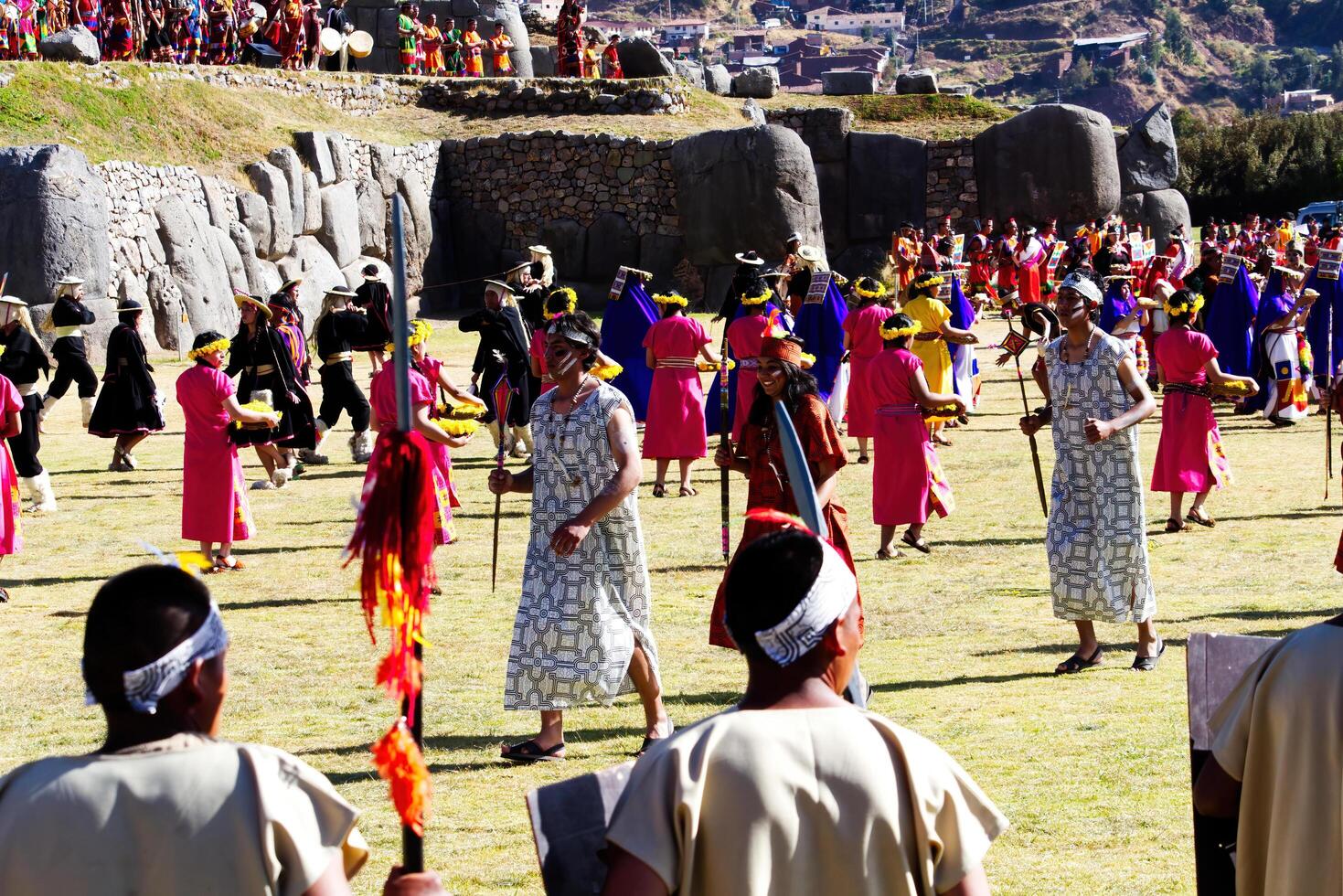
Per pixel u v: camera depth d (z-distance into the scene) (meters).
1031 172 41.50
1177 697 7.50
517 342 16.86
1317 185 68.44
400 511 2.84
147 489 15.74
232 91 37.53
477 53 46.41
